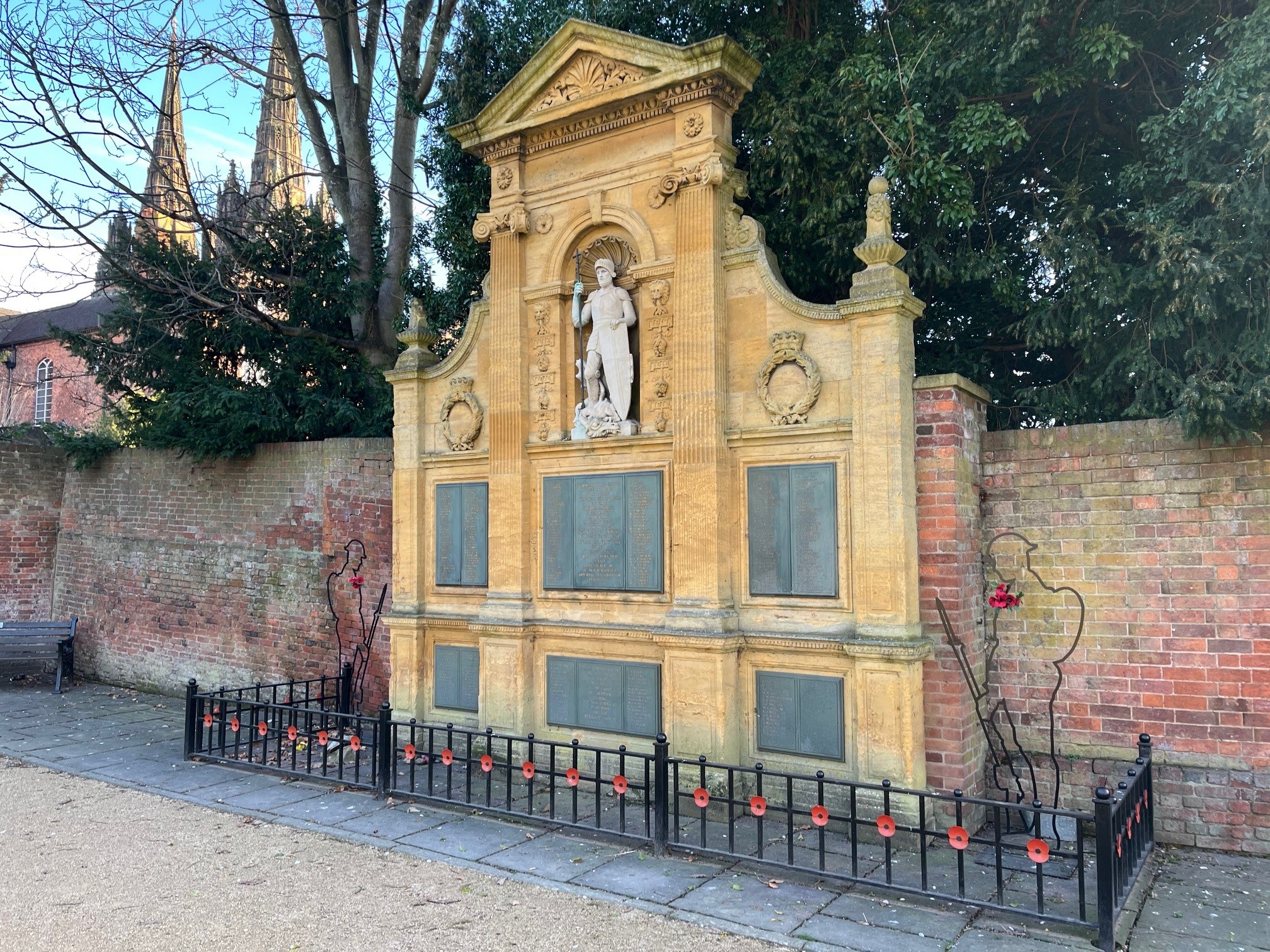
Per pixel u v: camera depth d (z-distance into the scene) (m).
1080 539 7.13
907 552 6.83
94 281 13.16
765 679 7.43
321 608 11.94
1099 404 8.55
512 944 5.09
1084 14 7.79
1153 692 6.83
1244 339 6.80
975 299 9.72
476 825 7.20
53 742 10.47
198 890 5.92
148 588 14.27
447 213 12.48
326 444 11.94
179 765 9.31
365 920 5.43
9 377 34.53
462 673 9.25
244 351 14.07
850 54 9.38
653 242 8.16
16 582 15.91
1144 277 7.32
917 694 6.80
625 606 8.16
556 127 8.69
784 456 7.46
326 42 15.20
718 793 7.38
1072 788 7.04
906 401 6.98
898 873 6.12
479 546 9.23
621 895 5.76
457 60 12.11
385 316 15.03
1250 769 6.50
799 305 7.42
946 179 7.85
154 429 13.70
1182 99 7.46
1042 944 5.02
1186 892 5.81
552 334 8.77
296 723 10.07
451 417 9.55
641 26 10.33
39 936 5.21
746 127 9.12
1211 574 6.66
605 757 8.12
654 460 8.07
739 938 5.14
